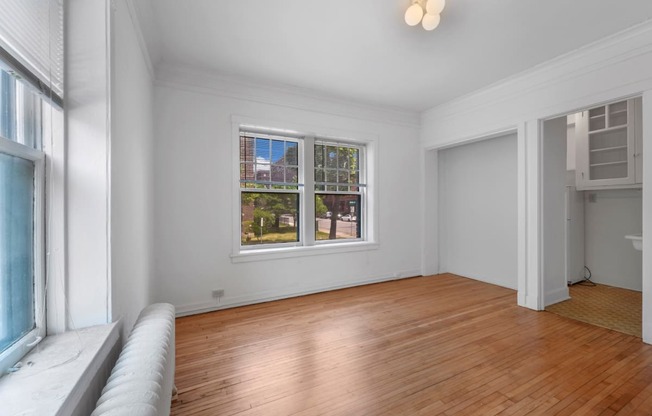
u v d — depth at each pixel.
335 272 4.01
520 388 1.79
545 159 3.23
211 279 3.23
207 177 3.21
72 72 1.19
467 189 4.63
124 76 1.59
